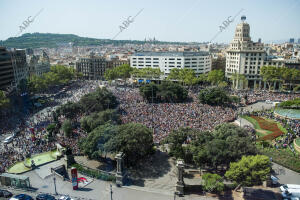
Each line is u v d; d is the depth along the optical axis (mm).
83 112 101375
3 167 59250
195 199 47188
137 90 152000
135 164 63594
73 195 47375
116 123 81438
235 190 50344
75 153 69812
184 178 56156
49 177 54688
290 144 74250
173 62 198000
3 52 130250
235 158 52219
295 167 59344
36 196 44625
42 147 71750
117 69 190000
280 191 50031
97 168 61375
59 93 157750
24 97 133500
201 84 194250
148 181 55375
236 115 103000
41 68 190750
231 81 185250
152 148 64438
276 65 164625
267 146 71875
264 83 167250
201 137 59281
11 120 102500
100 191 49188
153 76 181750
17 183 50062
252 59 169750
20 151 69750
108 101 106250
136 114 94125
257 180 46000
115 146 58219
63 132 84938
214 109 104250
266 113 108438
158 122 85688
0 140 79688
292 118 98562
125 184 52062
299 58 162375
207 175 49812
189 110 99438
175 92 126375
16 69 144750
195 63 197750
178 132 62125
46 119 101688
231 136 56812
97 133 61156
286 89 158750
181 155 59938
